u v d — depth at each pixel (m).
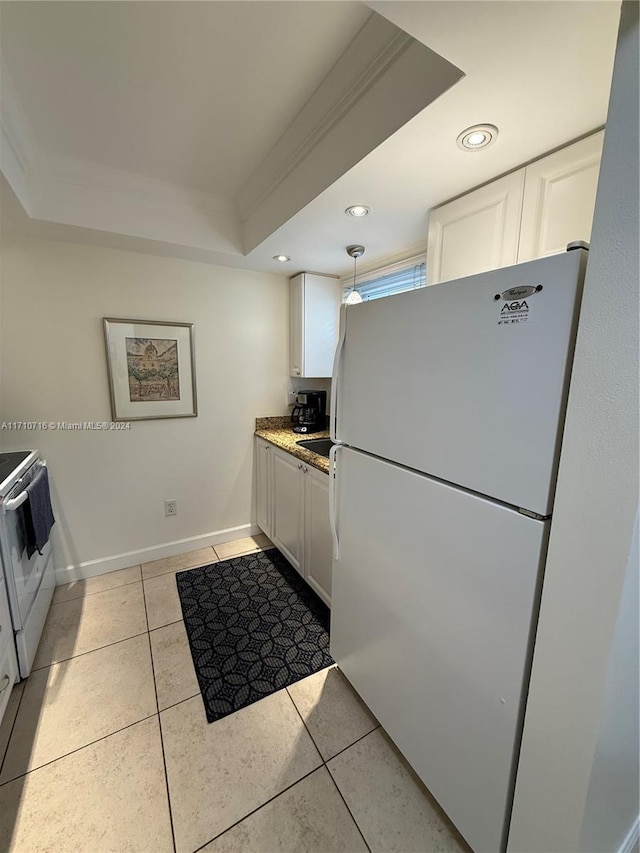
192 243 2.15
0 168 1.36
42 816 1.13
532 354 0.76
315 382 3.09
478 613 0.93
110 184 1.88
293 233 1.91
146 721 1.44
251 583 2.36
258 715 1.47
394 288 2.38
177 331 2.47
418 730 1.17
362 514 1.36
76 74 1.21
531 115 1.02
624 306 0.62
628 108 0.60
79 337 2.18
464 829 1.03
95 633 1.91
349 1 0.95
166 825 1.12
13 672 1.51
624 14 0.60
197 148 1.65
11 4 0.97
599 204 0.64
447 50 0.84
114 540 2.47
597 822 0.82
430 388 1.02
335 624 1.63
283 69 1.20
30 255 2.01
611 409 0.65
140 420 2.44
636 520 0.64
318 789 1.22
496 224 1.35
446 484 1.00
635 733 0.89
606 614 0.68
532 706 0.83
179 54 1.13
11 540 1.50
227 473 2.84
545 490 0.76
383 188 1.43
